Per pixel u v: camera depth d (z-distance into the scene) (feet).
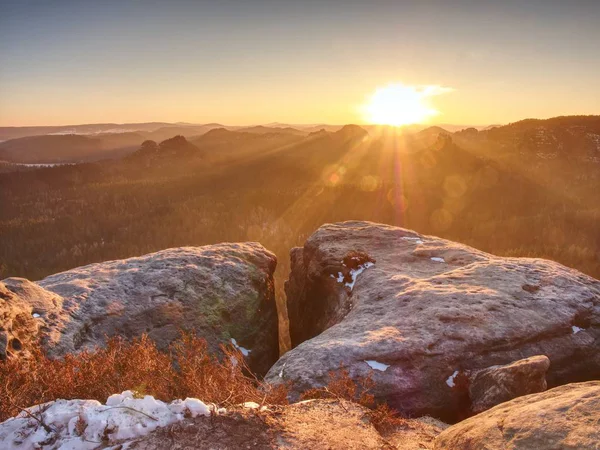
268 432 12.25
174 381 16.83
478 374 26.30
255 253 55.47
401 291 37.91
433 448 13.69
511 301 33.42
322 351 28.25
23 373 16.15
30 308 32.48
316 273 50.83
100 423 11.12
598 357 30.73
